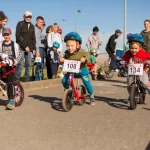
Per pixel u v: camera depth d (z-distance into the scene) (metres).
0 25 12.46
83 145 7.23
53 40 17.67
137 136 7.86
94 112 10.34
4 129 8.46
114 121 9.23
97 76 21.05
